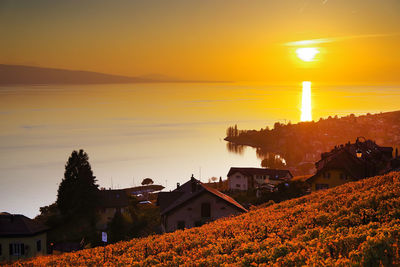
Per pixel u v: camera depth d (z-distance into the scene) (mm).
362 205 29672
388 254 19297
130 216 67562
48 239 57219
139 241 34500
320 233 24375
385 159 70688
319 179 60875
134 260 28516
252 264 21438
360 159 61625
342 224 27188
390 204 27906
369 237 20234
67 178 69312
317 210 32969
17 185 148125
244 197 78875
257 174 108750
